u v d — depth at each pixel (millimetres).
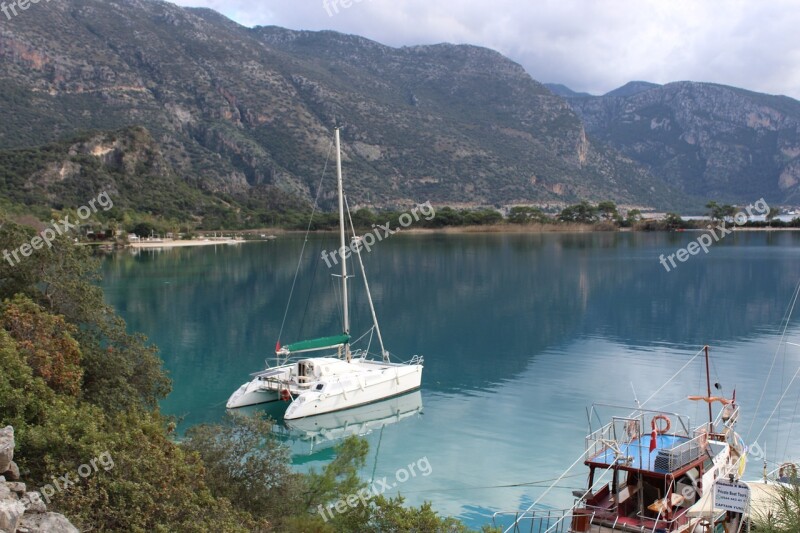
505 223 186375
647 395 32906
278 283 79062
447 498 21891
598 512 15961
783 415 29188
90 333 23281
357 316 56906
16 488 11297
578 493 17188
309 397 29625
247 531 13508
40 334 19109
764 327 50125
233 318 55969
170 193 186375
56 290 23359
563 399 32625
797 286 70500
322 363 32281
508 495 22047
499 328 51188
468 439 27312
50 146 175250
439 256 110375
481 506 21297
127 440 14305
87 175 168500
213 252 124312
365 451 17984
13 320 19078
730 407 20969
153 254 119625
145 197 177875
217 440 17859
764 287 70188
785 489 15633
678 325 51344
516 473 23797
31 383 15641
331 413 30469
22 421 14180
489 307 60750
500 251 119000
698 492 16344
